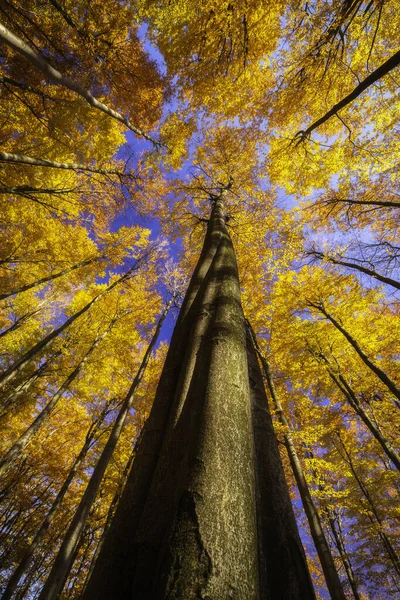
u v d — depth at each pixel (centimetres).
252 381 239
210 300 252
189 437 130
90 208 852
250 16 576
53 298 1202
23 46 314
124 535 114
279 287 1026
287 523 141
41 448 963
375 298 875
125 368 1066
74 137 716
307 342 923
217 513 97
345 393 812
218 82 755
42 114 649
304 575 122
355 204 847
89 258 1000
